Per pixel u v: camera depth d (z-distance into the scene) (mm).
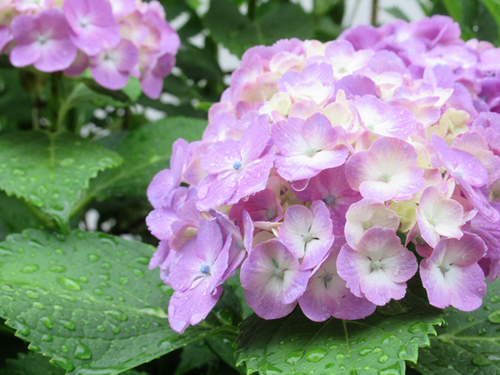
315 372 704
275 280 731
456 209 725
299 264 721
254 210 735
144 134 997
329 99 757
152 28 940
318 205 722
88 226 1302
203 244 737
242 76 812
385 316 732
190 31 1331
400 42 875
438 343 787
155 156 973
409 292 747
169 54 959
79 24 892
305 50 818
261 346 733
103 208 1126
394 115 743
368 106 748
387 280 723
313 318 726
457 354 774
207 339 834
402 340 710
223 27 1171
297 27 1184
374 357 705
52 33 887
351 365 705
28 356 855
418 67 842
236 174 738
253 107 793
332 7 1376
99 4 895
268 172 723
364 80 770
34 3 894
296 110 746
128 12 911
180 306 738
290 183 729
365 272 722
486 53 869
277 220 729
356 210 718
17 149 908
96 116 1410
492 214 731
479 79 855
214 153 751
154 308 811
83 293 807
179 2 1311
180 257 752
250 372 716
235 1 1392
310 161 728
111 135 1175
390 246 720
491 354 772
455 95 812
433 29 895
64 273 825
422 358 773
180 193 779
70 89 1072
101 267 836
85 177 888
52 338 758
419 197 728
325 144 731
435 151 737
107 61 916
